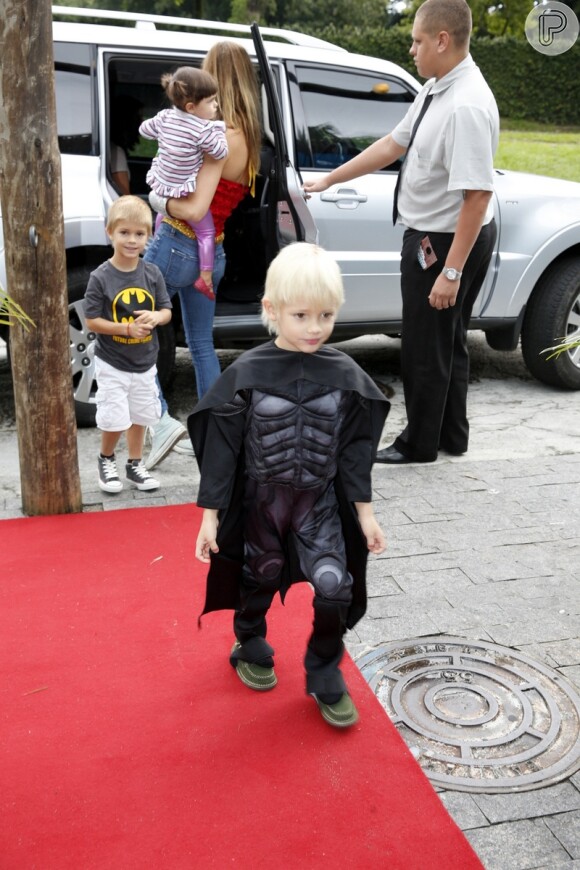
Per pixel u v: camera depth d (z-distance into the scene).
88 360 4.86
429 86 4.20
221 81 4.07
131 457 4.16
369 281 5.23
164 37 4.86
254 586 2.47
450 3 3.77
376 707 2.56
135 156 5.14
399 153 4.43
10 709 2.54
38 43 3.29
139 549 3.53
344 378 2.22
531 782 2.29
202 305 4.34
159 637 2.91
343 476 2.32
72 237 4.58
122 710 2.54
